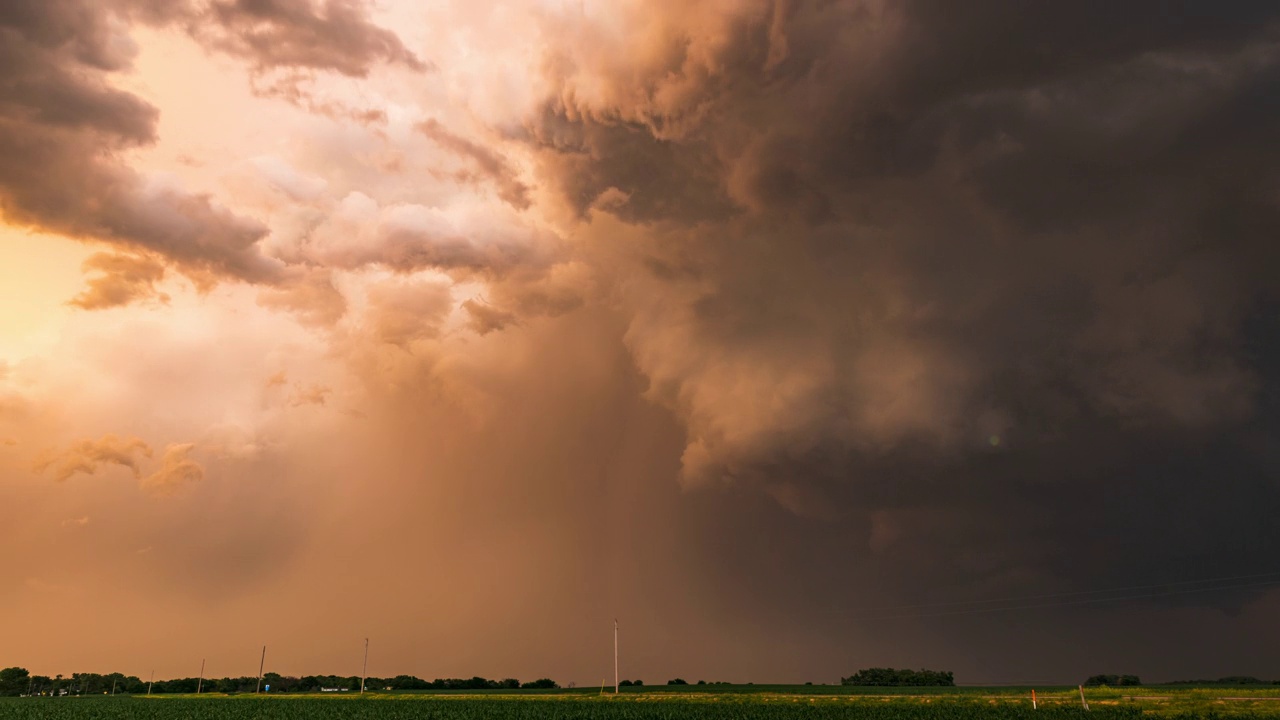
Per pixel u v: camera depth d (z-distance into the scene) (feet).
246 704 298.15
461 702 293.43
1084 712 205.87
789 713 218.18
